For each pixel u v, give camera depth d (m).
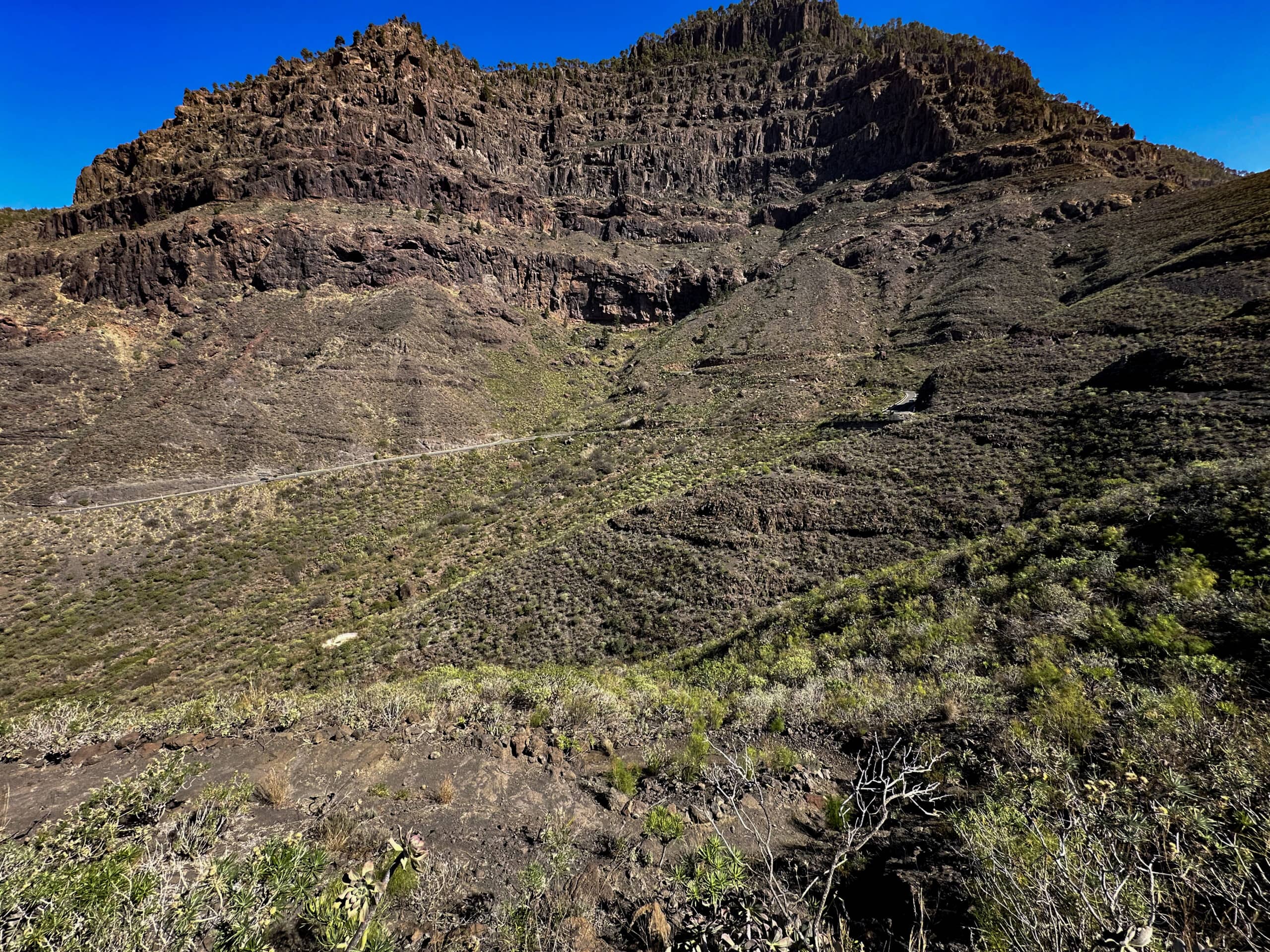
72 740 6.31
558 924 3.39
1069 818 3.47
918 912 3.19
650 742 6.67
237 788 4.82
